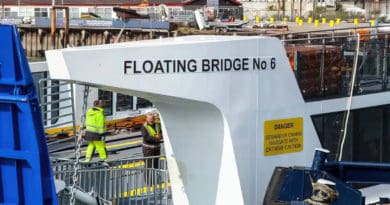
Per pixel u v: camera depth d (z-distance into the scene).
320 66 12.56
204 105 9.77
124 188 12.29
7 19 69.12
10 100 8.26
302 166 10.77
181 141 10.33
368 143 13.44
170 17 61.78
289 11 83.25
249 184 10.27
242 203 10.16
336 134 12.55
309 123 11.35
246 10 84.81
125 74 9.00
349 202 10.56
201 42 9.59
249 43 10.12
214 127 10.05
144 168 12.43
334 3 83.19
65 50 8.69
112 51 8.88
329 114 12.42
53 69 8.70
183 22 60.31
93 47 8.97
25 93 8.24
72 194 9.34
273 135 10.60
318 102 12.15
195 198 10.41
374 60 13.70
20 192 8.54
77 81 8.73
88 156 15.13
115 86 8.94
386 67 13.82
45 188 8.46
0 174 8.57
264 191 10.48
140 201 12.30
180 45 9.40
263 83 10.37
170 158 10.50
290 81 10.79
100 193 12.05
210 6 69.88
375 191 13.17
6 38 8.14
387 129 13.79
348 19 72.81
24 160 8.41
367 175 11.63
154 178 12.35
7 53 8.18
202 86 9.64
